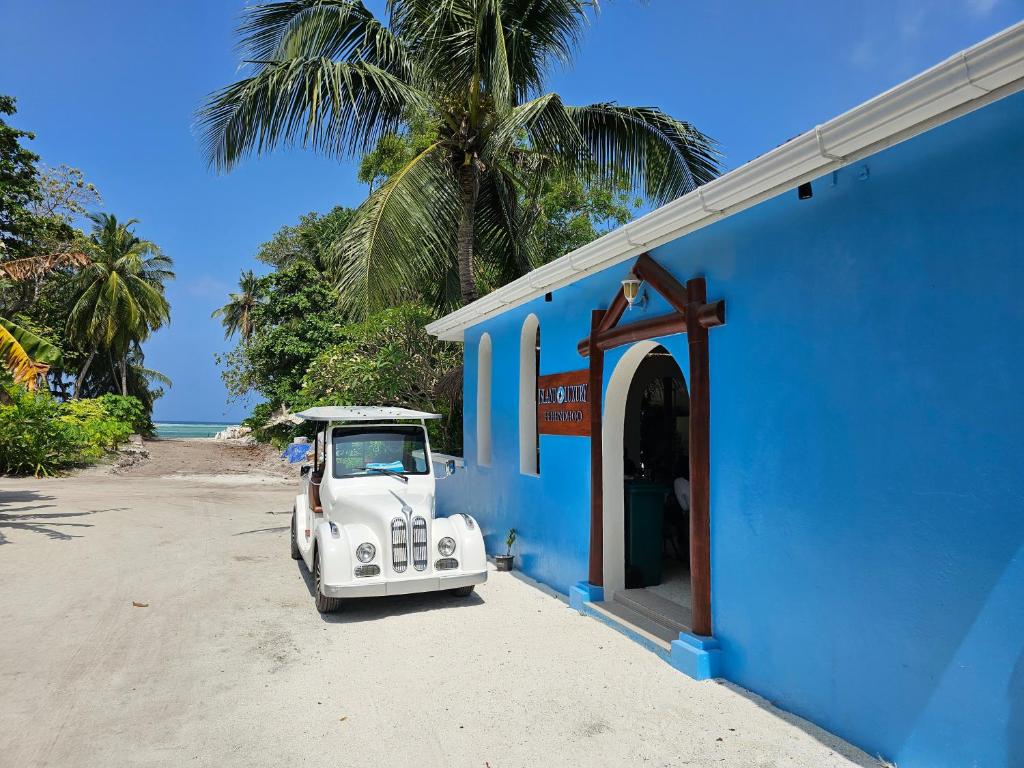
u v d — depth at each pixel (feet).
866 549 12.71
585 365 23.08
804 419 14.19
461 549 23.54
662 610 20.34
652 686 16.14
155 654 18.89
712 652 16.47
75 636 20.39
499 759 13.08
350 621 21.81
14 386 71.26
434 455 41.34
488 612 22.48
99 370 154.10
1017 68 9.53
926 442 11.69
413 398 50.88
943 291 11.50
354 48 39.99
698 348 17.10
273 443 108.78
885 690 12.24
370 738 13.97
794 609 14.34
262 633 20.68
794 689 14.32
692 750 13.14
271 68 36.42
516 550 28.66
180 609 23.21
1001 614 10.50
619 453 22.49
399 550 22.84
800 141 12.69
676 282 18.12
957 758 11.03
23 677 17.22
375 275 35.63
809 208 14.21
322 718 14.89
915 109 10.81
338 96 35.12
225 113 37.35
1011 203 10.55
